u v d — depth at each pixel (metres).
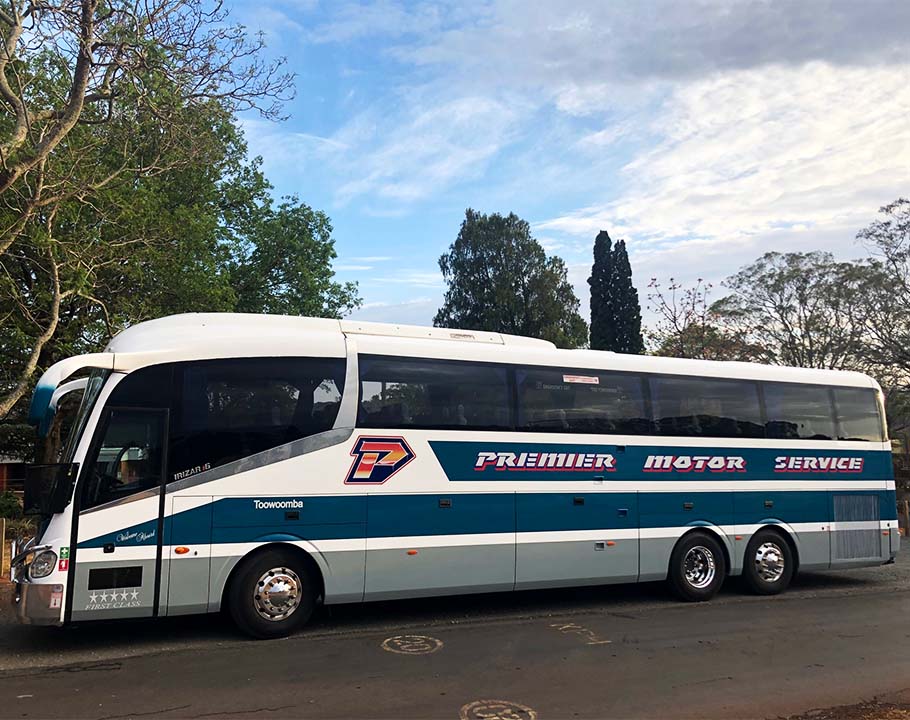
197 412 7.63
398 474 8.41
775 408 11.38
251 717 5.35
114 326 16.30
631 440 10.02
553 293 52.41
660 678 6.45
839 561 11.57
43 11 11.09
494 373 9.24
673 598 10.52
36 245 13.64
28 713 5.40
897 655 7.35
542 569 9.16
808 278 34.47
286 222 27.00
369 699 5.77
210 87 12.68
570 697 5.88
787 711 5.64
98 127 15.09
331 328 8.89
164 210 17.53
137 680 6.23
